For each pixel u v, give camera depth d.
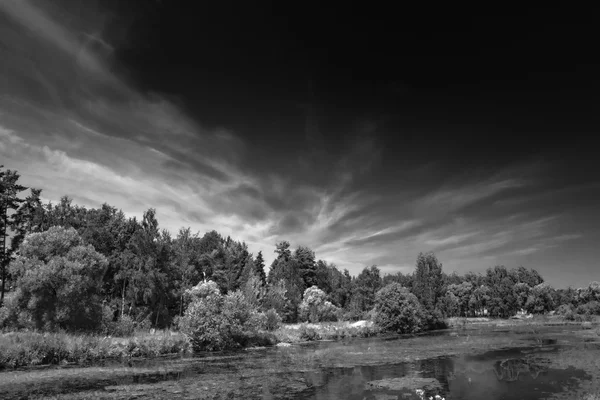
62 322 38.44
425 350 37.97
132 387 20.98
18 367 27.09
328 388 20.77
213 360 32.50
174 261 64.94
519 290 113.31
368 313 81.94
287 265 100.25
